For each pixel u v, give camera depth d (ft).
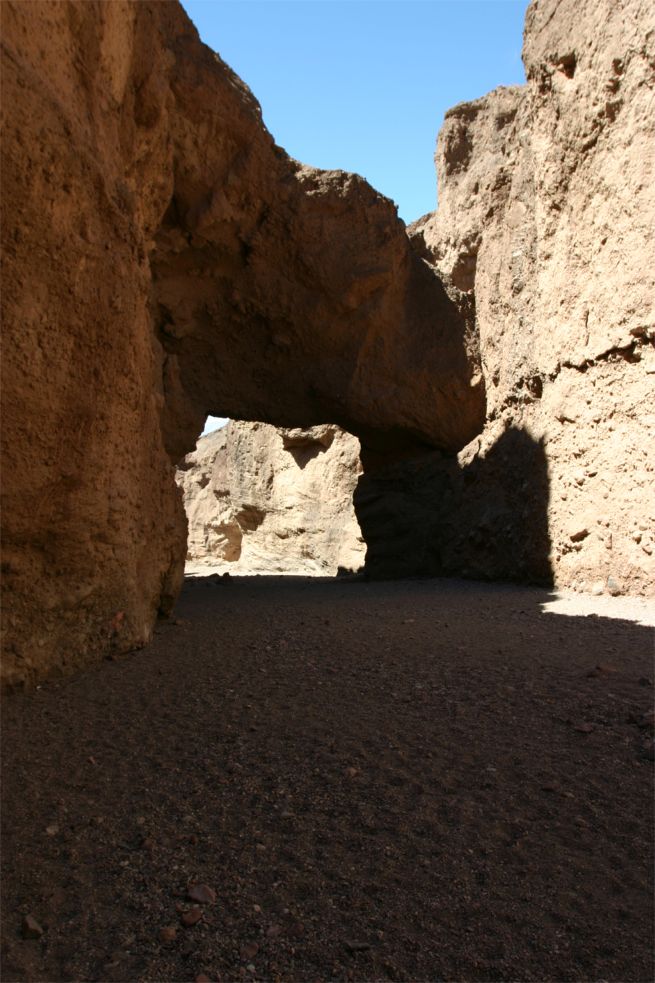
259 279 37.91
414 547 44.83
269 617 22.29
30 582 13.08
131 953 6.23
